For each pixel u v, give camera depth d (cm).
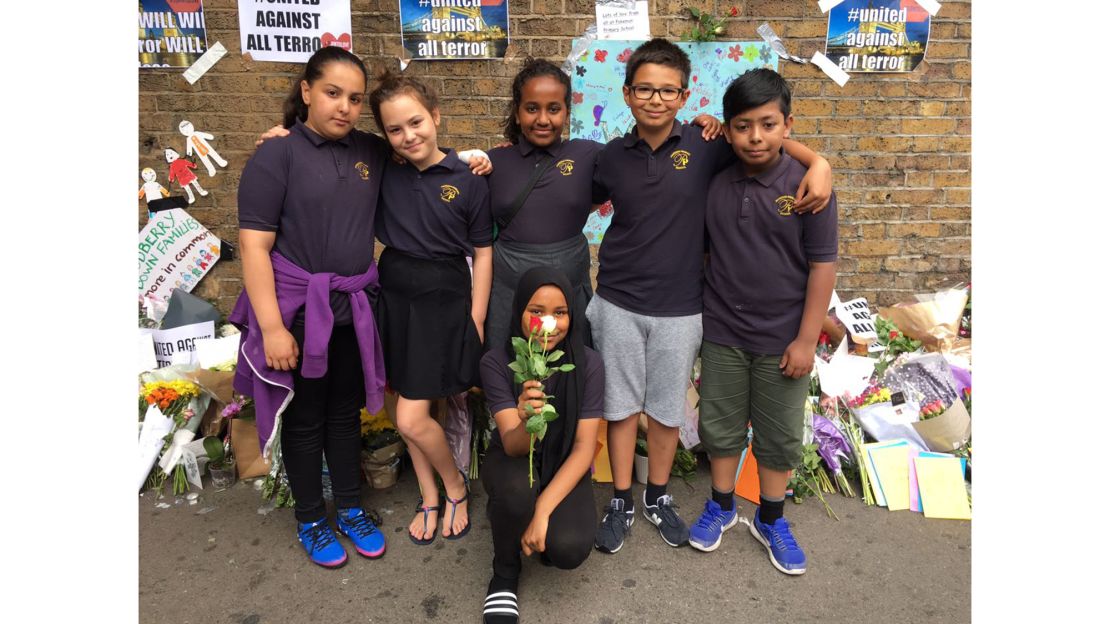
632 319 226
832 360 311
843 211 358
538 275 199
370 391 217
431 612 209
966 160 350
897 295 366
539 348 187
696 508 264
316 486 228
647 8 326
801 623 203
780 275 207
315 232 201
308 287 202
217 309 356
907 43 335
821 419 285
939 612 207
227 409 276
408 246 219
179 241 350
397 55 329
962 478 261
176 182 344
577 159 232
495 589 204
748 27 330
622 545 238
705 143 217
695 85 333
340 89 194
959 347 323
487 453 214
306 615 207
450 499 246
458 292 227
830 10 329
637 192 216
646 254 219
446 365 226
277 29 325
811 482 273
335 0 322
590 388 208
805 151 206
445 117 336
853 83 340
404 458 293
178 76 331
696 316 227
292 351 201
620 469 239
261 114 337
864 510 260
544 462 205
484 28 326
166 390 275
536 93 217
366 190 209
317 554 228
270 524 253
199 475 276
